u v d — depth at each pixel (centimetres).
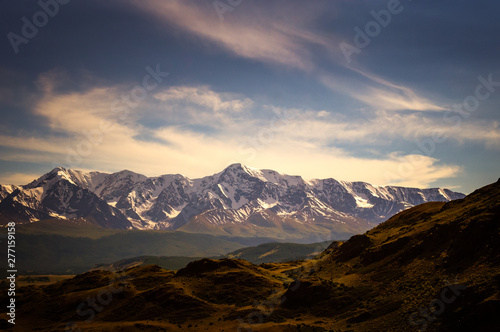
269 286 12169
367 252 12006
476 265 7850
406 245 10900
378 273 10525
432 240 9925
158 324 10306
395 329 7550
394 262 10575
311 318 9638
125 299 12131
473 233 8394
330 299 10125
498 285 6756
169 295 11606
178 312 10950
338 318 9194
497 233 8044
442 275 8350
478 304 6556
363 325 8300
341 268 12250
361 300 9600
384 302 8856
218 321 10188
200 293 11944
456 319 6794
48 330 10606
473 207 9906
